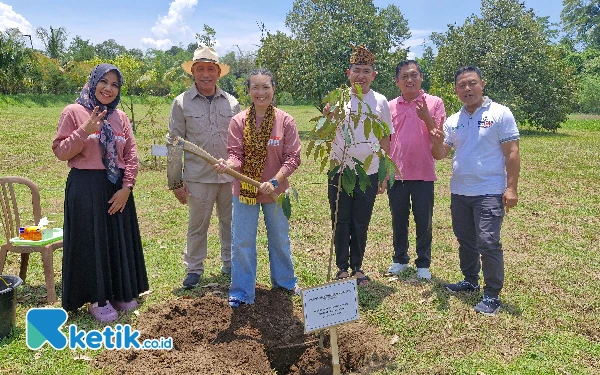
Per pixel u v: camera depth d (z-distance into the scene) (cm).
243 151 405
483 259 423
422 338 382
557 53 2409
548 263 550
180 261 541
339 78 2008
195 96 452
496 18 2289
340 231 467
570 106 2328
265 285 476
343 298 323
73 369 334
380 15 2228
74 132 374
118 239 409
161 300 442
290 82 2112
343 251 472
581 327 402
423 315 417
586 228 699
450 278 503
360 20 2131
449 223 718
